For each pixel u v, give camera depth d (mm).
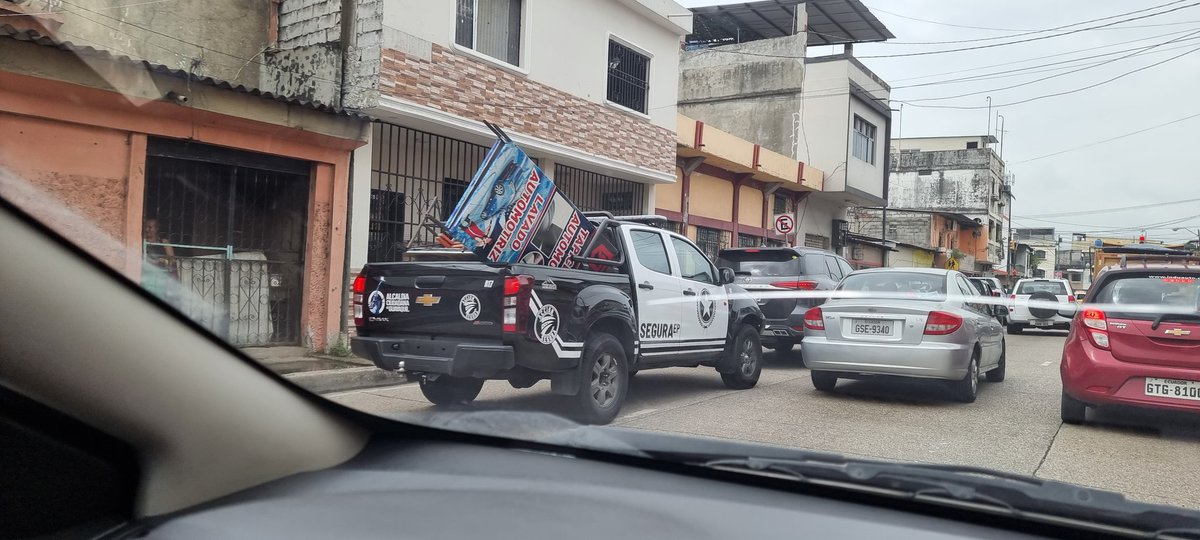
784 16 24234
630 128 14164
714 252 18703
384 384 5949
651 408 6250
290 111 8656
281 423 2082
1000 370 8273
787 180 20656
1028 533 1771
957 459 4336
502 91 11305
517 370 5461
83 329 1714
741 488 2080
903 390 7332
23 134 6637
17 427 1715
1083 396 5508
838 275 11219
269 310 8719
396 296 5820
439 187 11000
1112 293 5918
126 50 8328
